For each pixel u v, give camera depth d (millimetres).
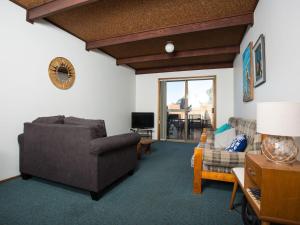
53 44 2982
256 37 2477
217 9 2586
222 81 5109
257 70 2363
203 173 1979
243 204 1507
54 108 2984
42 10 2465
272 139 1219
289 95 1466
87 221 1488
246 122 2439
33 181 2303
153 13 2693
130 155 2441
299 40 1312
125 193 2004
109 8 2566
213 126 5188
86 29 3223
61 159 1970
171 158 3541
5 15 2301
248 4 2469
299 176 1009
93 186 1796
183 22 2963
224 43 3818
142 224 1459
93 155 1782
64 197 1891
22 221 1474
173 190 2090
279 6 1651
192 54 4238
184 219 1532
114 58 4836
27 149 2264
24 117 2510
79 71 3562
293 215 1019
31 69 2617
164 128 5809
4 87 2283
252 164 1223
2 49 2264
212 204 1781
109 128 4555
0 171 2246
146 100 5898
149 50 4316
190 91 5566
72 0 2291
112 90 4715
